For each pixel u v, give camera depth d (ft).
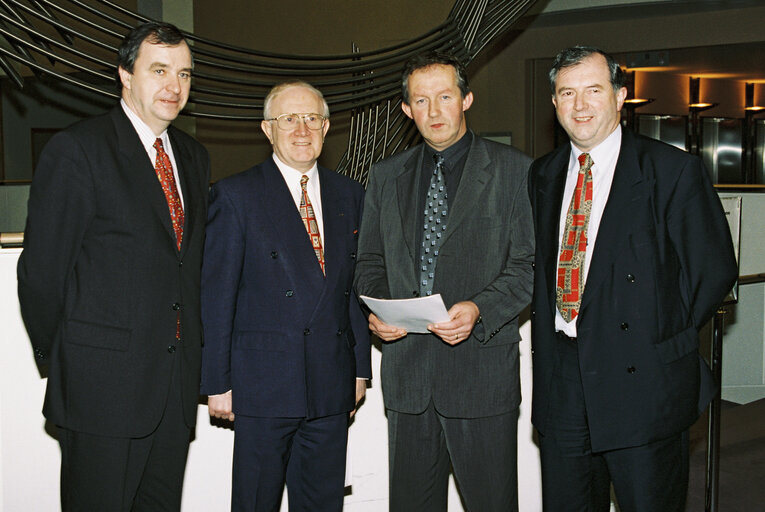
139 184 5.75
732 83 38.24
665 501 6.10
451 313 6.18
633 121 36.40
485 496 6.70
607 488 6.91
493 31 9.60
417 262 6.73
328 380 6.66
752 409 13.20
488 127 29.66
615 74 6.07
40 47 6.75
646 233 5.93
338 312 6.82
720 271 5.89
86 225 5.59
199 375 6.20
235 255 6.53
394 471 6.95
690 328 6.09
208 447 8.07
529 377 9.09
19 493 7.36
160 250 5.79
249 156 25.39
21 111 27.14
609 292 5.98
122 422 5.62
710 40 25.89
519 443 9.11
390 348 6.88
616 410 5.96
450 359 6.63
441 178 6.78
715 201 5.98
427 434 6.86
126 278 5.65
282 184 6.75
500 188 6.70
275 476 6.70
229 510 8.20
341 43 23.50
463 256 6.57
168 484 6.16
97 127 5.73
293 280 6.61
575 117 6.05
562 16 26.91
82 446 5.65
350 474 8.63
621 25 27.09
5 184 12.89
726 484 10.13
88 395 5.56
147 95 5.77
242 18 25.07
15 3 6.62
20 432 7.32
